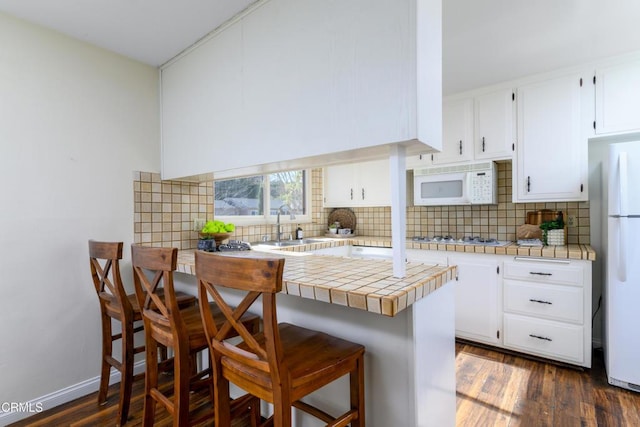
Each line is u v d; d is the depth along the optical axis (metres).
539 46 2.19
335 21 1.39
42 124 1.89
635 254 2.01
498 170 3.14
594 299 2.67
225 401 1.19
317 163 1.74
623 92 2.32
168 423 1.76
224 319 1.61
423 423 1.29
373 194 3.77
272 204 3.59
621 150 2.05
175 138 2.33
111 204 2.19
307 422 1.59
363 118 1.30
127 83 2.28
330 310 1.48
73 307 2.01
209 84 2.04
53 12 1.76
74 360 2.01
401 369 1.27
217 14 1.80
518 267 2.53
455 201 3.06
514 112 2.76
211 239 2.49
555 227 2.68
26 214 1.83
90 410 1.88
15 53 1.80
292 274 1.48
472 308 2.74
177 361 1.37
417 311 1.25
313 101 1.47
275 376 0.96
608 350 2.14
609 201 2.11
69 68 2.00
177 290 2.28
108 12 1.76
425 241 3.15
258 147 1.74
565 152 2.54
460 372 2.31
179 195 2.57
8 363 1.76
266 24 1.68
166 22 1.87
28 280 1.84
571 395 2.00
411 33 1.17
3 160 1.75
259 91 1.72
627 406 1.88
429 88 1.28
